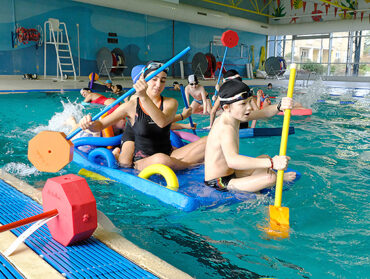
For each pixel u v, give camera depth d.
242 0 20.14
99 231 1.62
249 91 2.08
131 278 1.25
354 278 1.35
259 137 4.20
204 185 2.38
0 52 11.74
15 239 1.51
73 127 3.83
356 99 8.67
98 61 13.81
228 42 3.72
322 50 20.89
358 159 3.17
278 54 22.64
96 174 2.69
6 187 2.20
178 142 3.34
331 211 2.01
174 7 15.76
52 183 1.46
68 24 13.25
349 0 18.55
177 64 17.42
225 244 1.65
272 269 1.43
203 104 5.64
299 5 20.45
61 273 1.27
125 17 15.01
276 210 1.86
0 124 4.65
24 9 12.06
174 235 1.74
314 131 4.53
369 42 19.09
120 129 3.76
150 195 2.27
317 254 1.54
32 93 8.40
